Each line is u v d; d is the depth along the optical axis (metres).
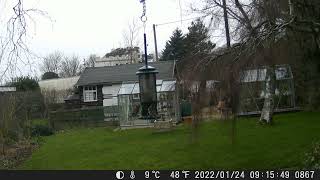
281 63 12.27
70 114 35.91
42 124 32.53
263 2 11.94
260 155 16.97
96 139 25.69
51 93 40.75
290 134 20.48
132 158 18.69
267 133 21.17
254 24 11.68
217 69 10.90
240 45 11.01
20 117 27.27
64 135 30.12
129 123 30.00
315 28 11.64
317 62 19.05
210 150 18.09
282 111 29.73
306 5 12.07
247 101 11.55
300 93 29.23
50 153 22.05
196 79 11.02
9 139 24.33
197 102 11.04
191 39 14.28
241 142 19.25
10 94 24.44
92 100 46.91
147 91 16.80
